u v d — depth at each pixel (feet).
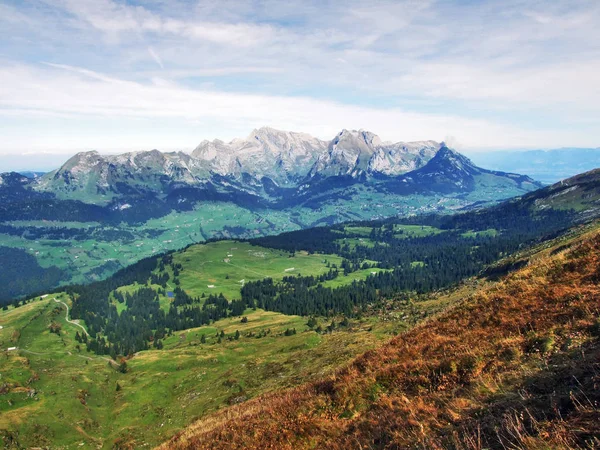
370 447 38.09
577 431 22.84
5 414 239.71
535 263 71.20
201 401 238.89
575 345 38.06
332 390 62.59
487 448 26.27
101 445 226.58
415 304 524.52
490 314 60.23
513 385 35.53
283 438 53.47
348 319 518.78
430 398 43.27
